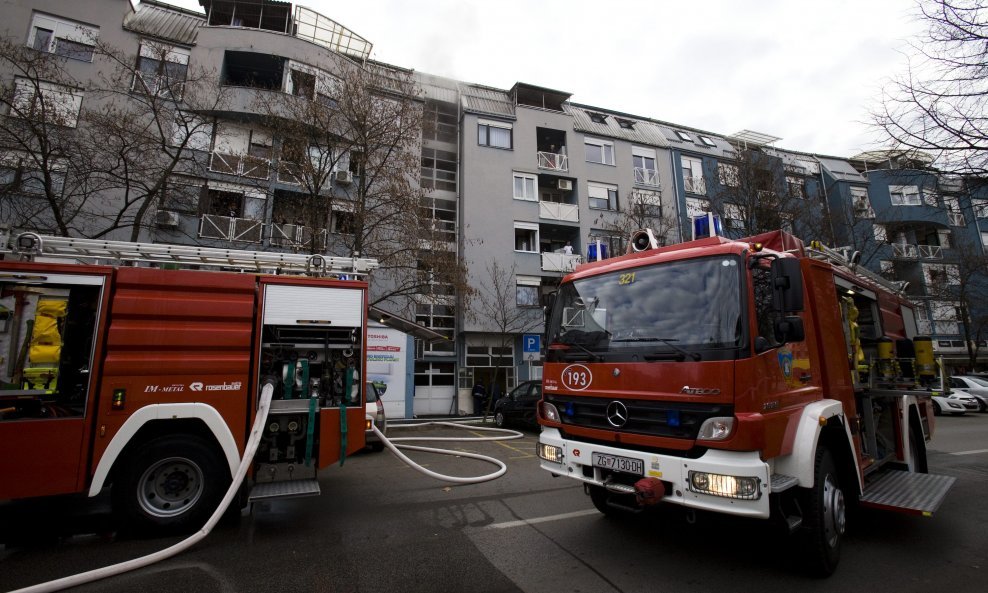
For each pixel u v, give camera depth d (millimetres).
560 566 3795
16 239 4625
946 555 4066
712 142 30484
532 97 27047
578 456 3975
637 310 3986
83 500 5680
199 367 4656
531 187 24406
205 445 4672
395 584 3490
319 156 14883
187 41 17406
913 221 28391
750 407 3170
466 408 21312
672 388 3469
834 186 29359
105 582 3535
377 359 16484
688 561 3879
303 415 5062
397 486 6602
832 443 4172
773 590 3365
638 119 30375
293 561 3926
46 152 10672
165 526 4480
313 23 19812
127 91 14359
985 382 19078
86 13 16688
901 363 6156
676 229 24922
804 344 4039
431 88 25375
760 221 19094
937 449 9812
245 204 17266
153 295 4660
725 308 3471
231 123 17297
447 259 14695
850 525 4883
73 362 4484
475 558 3977
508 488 6445
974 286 25672
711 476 3139
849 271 5723
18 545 4293
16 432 4121
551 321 4691
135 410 4422
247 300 4996
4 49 11578
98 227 14984
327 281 5293
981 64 5953
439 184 24219
